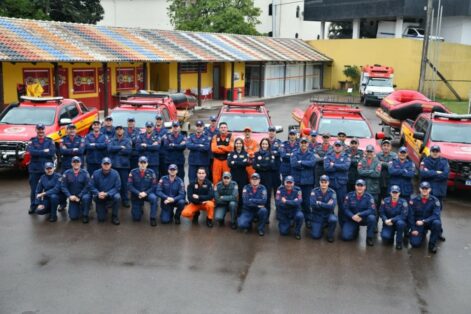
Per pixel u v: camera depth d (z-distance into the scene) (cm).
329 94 4197
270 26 5616
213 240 975
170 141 1239
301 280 808
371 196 988
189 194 1048
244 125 1404
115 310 700
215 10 4434
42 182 1067
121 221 1072
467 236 1046
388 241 995
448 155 1284
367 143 1312
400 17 4325
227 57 3153
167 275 812
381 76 3628
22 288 758
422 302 749
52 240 952
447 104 3456
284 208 998
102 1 5372
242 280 802
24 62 2045
